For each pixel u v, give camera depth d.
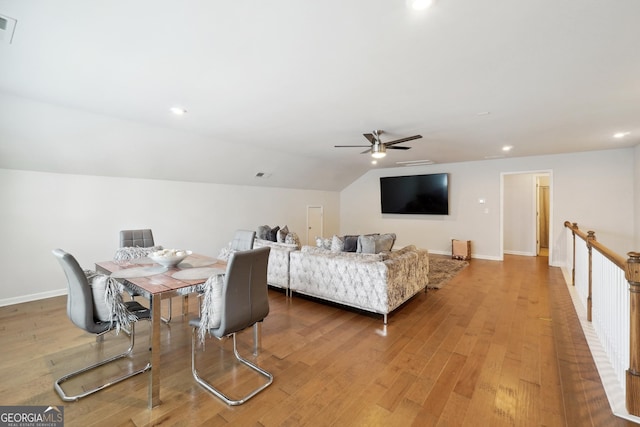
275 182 6.64
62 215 3.88
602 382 2.00
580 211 5.51
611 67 2.14
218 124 3.65
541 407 1.77
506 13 1.54
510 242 7.35
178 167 4.75
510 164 6.26
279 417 1.71
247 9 1.52
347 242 3.70
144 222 4.67
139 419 1.68
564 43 1.83
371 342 2.64
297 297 3.98
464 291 4.16
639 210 4.75
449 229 7.09
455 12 1.53
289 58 2.04
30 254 3.65
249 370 2.19
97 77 2.34
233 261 1.84
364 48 1.90
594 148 5.14
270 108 3.06
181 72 2.25
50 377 2.06
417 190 7.36
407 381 2.05
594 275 2.92
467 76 2.30
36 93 2.66
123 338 2.68
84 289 1.86
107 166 4.10
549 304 3.61
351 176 8.17
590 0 1.44
